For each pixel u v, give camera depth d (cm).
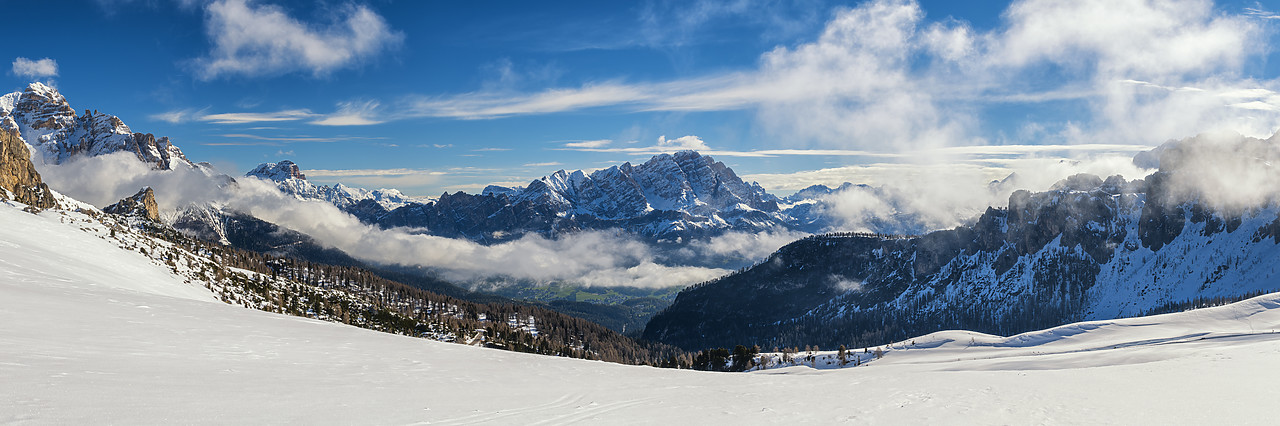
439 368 4691
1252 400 3441
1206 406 3334
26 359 3131
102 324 4659
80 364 3209
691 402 3722
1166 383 4294
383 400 3219
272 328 5797
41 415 2230
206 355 4056
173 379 3175
